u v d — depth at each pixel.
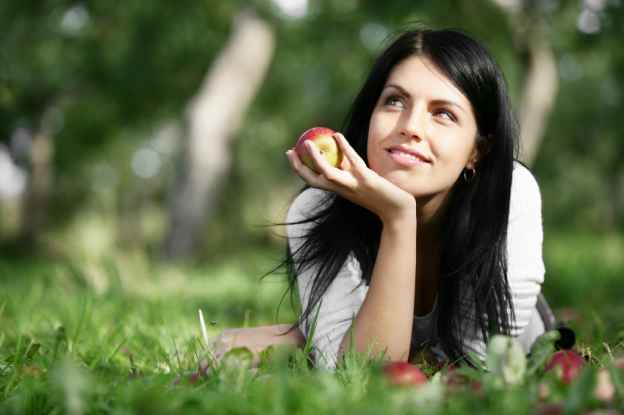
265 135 28.61
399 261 2.59
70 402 1.80
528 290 2.91
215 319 4.73
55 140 22.88
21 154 22.08
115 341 3.44
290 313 5.52
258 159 31.14
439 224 2.93
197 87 20.72
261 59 17.69
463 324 2.91
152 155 40.69
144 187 39.38
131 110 21.33
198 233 17.55
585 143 30.50
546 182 32.00
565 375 2.03
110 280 5.71
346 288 2.86
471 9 8.92
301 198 3.16
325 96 26.52
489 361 1.99
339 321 2.78
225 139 17.62
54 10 18.22
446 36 2.74
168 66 20.23
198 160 17.34
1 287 6.20
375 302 2.59
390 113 2.67
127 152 30.64
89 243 23.75
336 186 2.58
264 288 8.27
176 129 30.22
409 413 1.70
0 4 17.89
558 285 7.15
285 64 22.97
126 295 5.47
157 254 18.16
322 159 2.54
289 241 3.12
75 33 19.34
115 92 20.34
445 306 2.92
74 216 27.72
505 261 2.84
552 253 11.99
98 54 19.53
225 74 17.53
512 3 9.23
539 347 2.18
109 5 18.62
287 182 33.50
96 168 29.17
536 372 2.16
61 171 24.83
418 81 2.65
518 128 3.02
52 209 27.19
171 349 3.11
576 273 7.92
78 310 4.10
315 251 2.94
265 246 31.11
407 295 2.60
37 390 2.02
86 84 20.23
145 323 3.99
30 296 5.18
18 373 2.38
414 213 2.59
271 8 17.31
